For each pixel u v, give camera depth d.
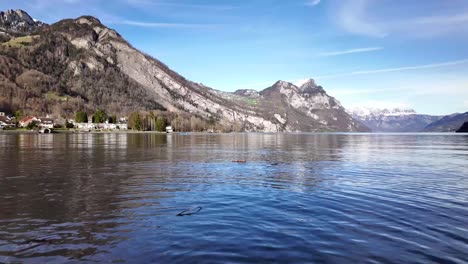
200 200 20.23
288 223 15.38
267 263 10.94
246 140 133.50
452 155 58.00
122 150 62.22
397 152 65.69
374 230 14.41
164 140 113.38
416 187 25.23
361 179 29.19
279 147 82.62
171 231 14.19
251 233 13.93
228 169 35.97
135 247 12.33
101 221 15.63
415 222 15.64
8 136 125.31
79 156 48.50
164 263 10.92
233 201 20.00
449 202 19.95
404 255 11.69
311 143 108.88
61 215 16.62
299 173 33.03
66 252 11.87
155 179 28.45
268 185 25.84
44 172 31.80
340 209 18.06
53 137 120.81
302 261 11.11
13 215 16.58
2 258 11.32
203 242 12.84
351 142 120.44
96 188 24.03
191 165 39.47
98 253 11.77
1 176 29.16
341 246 12.50
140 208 18.14
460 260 11.30
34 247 12.32
